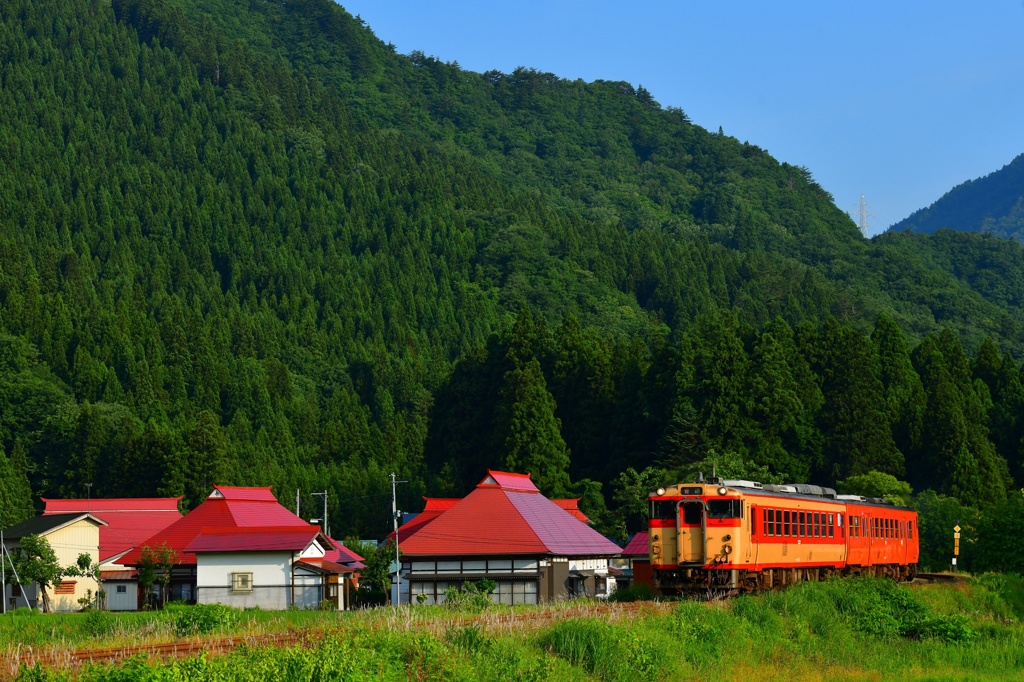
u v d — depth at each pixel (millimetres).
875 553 57031
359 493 131500
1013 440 116438
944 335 128750
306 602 70375
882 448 110625
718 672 32906
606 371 130250
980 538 73062
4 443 154375
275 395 194375
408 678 26562
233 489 78938
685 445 108812
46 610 70625
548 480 112062
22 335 184250
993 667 38938
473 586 61969
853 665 36969
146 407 171750
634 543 82375
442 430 141750
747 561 44562
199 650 29375
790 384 114875
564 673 29297
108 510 89062
